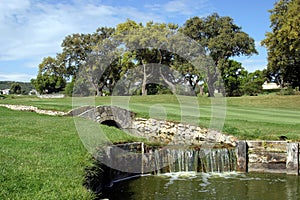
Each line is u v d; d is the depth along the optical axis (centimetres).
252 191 934
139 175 1132
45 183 636
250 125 1502
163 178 1091
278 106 2991
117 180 1048
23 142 957
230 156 1211
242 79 5341
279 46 3428
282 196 888
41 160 779
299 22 3000
